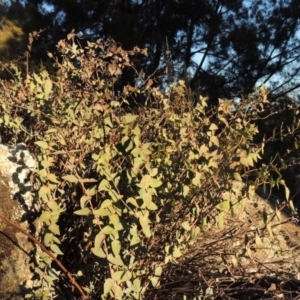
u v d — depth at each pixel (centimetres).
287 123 586
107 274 162
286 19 1090
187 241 172
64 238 180
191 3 999
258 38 1067
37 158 192
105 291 145
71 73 237
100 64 219
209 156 164
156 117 224
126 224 148
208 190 167
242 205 164
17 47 962
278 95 1034
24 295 166
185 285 179
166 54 325
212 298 162
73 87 207
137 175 160
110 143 173
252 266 188
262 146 187
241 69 1071
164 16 997
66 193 177
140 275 161
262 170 162
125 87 232
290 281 185
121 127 165
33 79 214
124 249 161
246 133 173
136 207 148
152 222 170
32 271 173
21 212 178
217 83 1054
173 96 259
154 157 175
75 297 170
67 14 951
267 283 188
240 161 163
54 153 170
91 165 183
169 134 202
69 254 188
